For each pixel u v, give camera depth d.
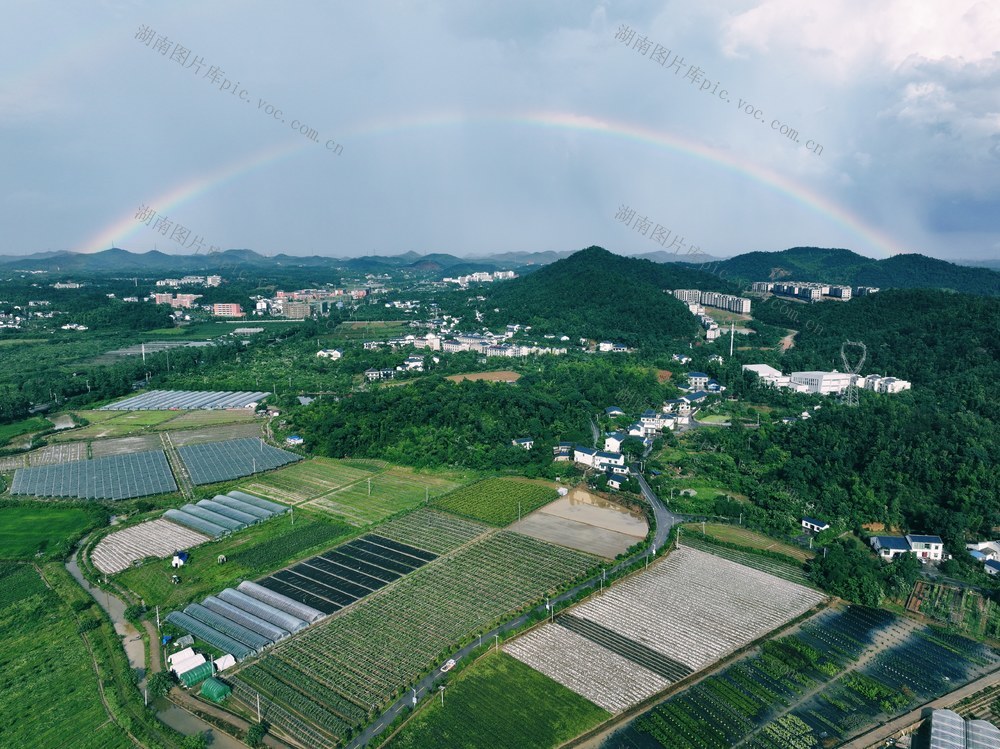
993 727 73.44
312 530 136.50
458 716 79.62
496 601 107.19
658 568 118.81
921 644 95.06
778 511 139.75
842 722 78.38
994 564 115.38
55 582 113.56
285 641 95.94
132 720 77.75
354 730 76.69
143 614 103.44
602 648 94.00
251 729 75.19
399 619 101.94
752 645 94.62
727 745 74.62
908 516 135.38
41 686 85.25
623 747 74.25
